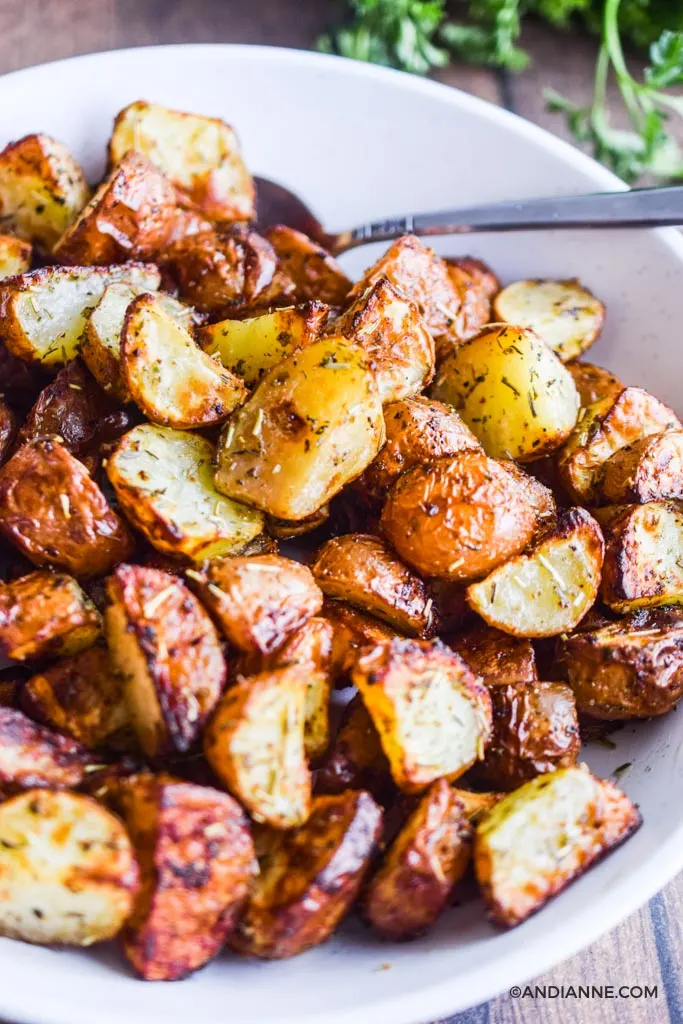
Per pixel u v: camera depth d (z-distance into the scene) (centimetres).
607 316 51
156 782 36
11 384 46
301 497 42
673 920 44
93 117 50
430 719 39
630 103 58
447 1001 36
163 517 41
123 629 38
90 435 44
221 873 36
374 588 42
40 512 41
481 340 46
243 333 45
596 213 49
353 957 39
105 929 36
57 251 47
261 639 39
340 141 52
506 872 37
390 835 40
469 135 52
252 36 59
